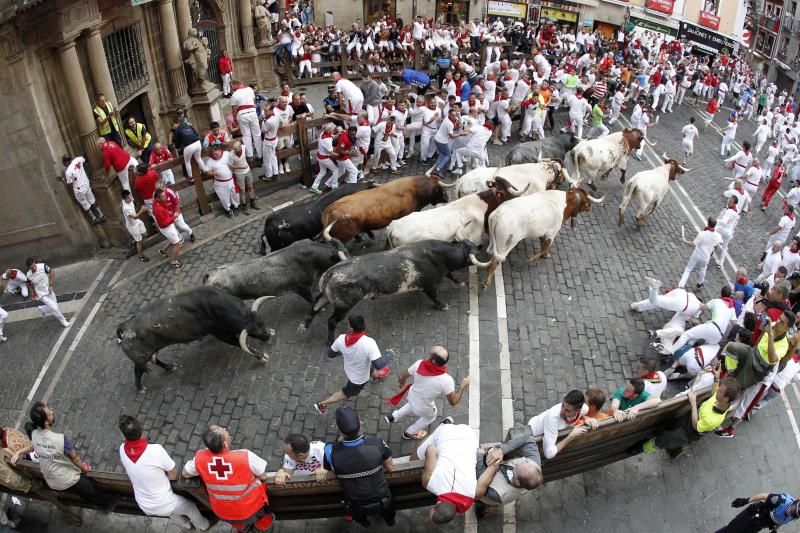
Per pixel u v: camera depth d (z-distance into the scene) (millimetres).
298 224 12195
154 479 6914
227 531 8070
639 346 11039
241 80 22000
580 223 15102
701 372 10000
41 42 11852
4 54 11367
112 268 13211
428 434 9156
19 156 12430
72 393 10148
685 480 8875
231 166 14164
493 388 9969
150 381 10195
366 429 9195
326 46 25234
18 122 12086
